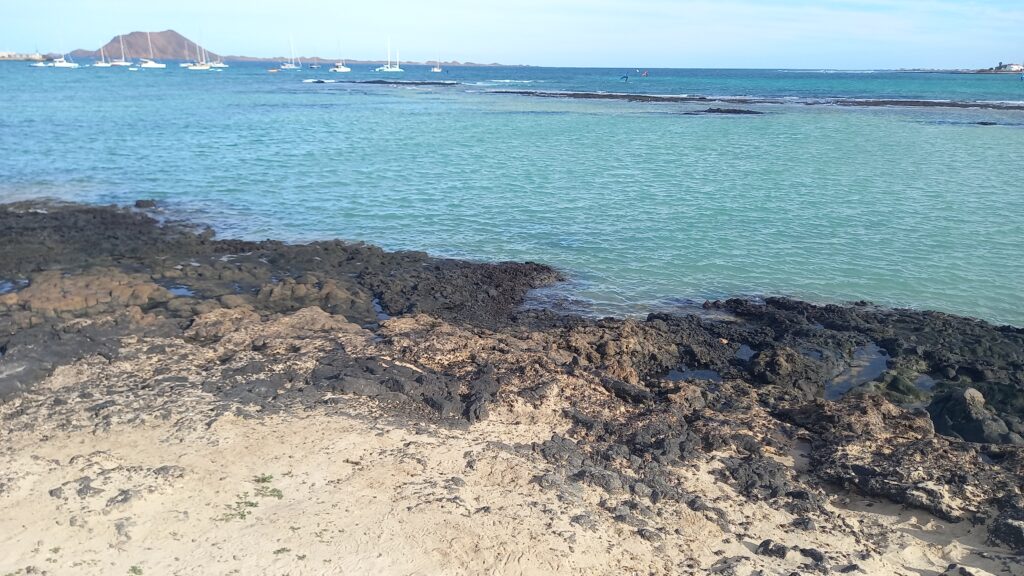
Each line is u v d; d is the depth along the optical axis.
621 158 39.50
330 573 7.07
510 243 22.48
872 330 15.36
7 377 10.90
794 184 31.94
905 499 8.90
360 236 23.22
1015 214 26.12
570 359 13.08
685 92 116.25
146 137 45.22
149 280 16.78
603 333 14.40
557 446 9.89
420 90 118.69
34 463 8.77
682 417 11.20
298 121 59.03
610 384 11.95
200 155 38.50
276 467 8.95
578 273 19.70
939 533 8.43
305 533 7.68
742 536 8.27
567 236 23.23
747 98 97.81
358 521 7.94
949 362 13.66
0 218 23.30
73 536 7.40
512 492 8.72
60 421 9.91
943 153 41.75
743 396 12.28
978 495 8.88
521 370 12.19
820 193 29.95
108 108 66.50
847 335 15.05
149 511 7.90
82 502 7.94
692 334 15.06
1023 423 11.27
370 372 11.74
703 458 9.97
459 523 7.98
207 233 22.48
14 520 7.62
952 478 9.21
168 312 14.79
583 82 160.50
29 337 12.53
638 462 9.67
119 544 7.33
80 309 14.46
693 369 13.88
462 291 17.47
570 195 29.39
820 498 9.14
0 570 6.82
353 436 9.79
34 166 33.84
